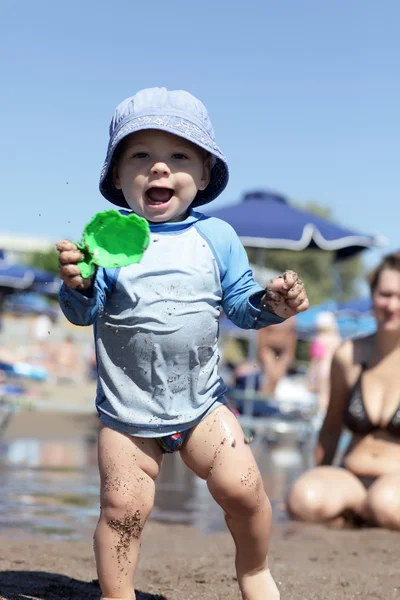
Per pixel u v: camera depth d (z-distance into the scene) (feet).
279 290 9.80
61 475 25.85
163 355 10.03
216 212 44.52
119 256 9.32
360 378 20.34
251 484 9.94
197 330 10.12
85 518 18.69
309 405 49.26
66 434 39.93
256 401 49.11
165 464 31.99
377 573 13.60
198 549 15.51
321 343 48.39
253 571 10.40
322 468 20.29
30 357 74.23
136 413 10.07
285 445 42.34
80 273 9.24
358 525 19.24
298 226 42.39
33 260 138.62
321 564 14.28
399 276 20.02
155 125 10.16
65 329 116.47
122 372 10.15
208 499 23.22
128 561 9.95
